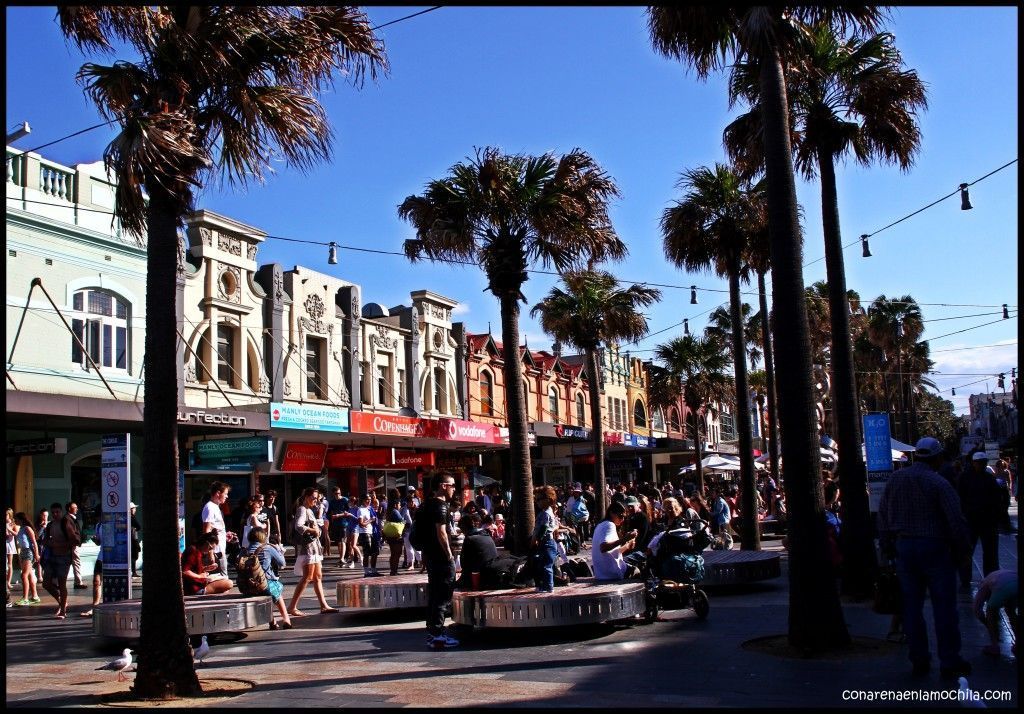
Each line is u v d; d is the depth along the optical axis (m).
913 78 12.50
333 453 27.23
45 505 19.62
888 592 8.59
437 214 14.76
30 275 18.95
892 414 62.56
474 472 34.22
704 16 9.13
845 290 12.54
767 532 26.97
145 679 7.46
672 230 19.66
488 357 37.81
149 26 8.38
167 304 8.05
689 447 45.47
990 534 11.80
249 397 25.14
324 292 28.56
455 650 9.55
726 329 43.34
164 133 7.71
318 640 10.74
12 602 15.87
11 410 16.22
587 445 39.00
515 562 11.73
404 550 20.45
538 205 14.52
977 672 7.14
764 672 7.50
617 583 11.01
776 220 8.94
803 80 12.49
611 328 26.14
